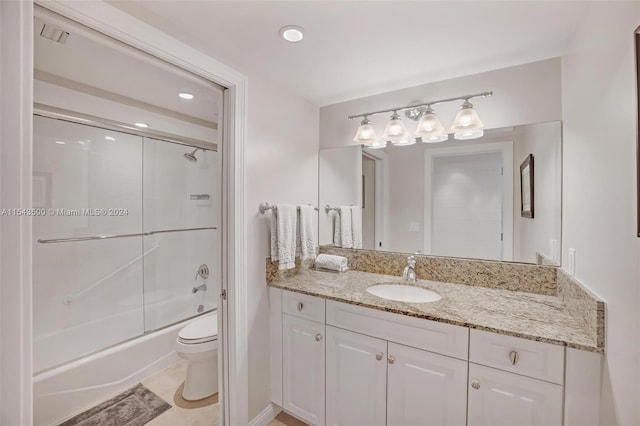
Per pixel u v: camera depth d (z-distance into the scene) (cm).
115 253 234
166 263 269
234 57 153
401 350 137
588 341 102
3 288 78
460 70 169
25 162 82
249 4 113
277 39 137
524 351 111
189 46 132
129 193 243
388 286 180
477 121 160
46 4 91
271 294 182
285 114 193
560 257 149
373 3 112
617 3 89
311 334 165
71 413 185
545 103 155
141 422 179
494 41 139
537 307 137
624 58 85
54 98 187
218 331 165
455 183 181
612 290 92
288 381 175
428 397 130
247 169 163
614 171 91
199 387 202
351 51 148
